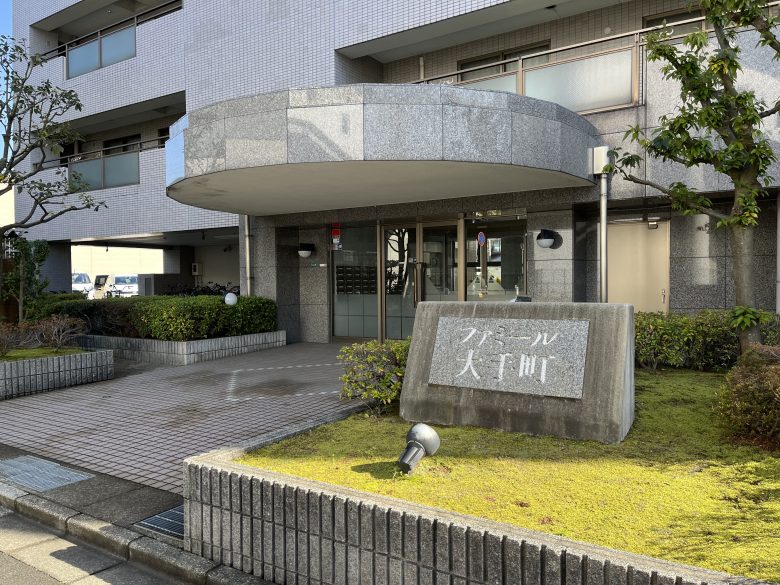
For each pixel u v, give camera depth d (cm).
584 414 460
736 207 632
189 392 860
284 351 1231
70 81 1742
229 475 367
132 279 3328
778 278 843
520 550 268
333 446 462
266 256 1327
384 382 558
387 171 830
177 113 1711
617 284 1036
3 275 1256
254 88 1344
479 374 513
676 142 614
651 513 324
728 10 589
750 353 519
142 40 1566
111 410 770
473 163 781
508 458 421
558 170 833
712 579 233
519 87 1000
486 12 1090
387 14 1170
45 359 904
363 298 1300
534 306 516
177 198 1055
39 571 388
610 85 934
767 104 813
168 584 371
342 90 765
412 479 384
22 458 584
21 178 1121
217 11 1405
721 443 441
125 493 488
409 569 298
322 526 327
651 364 768
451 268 1171
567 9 1103
